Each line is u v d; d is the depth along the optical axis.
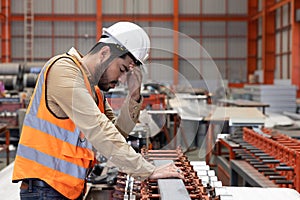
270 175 2.79
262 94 9.83
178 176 1.61
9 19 14.46
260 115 5.18
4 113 7.37
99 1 14.50
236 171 3.77
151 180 1.65
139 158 1.49
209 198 1.60
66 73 1.45
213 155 5.21
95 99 1.58
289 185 2.69
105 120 1.44
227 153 5.38
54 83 1.45
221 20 15.09
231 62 15.36
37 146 1.51
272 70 13.80
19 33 14.80
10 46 14.71
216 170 4.83
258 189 2.19
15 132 7.37
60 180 1.53
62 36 14.94
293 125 5.91
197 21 15.17
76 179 1.54
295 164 2.59
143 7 14.91
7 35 14.42
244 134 4.31
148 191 1.62
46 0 14.70
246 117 4.96
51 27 14.88
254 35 15.22
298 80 10.96
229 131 4.73
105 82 1.56
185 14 15.10
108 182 2.74
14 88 9.09
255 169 3.46
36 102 1.51
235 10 15.12
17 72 9.21
